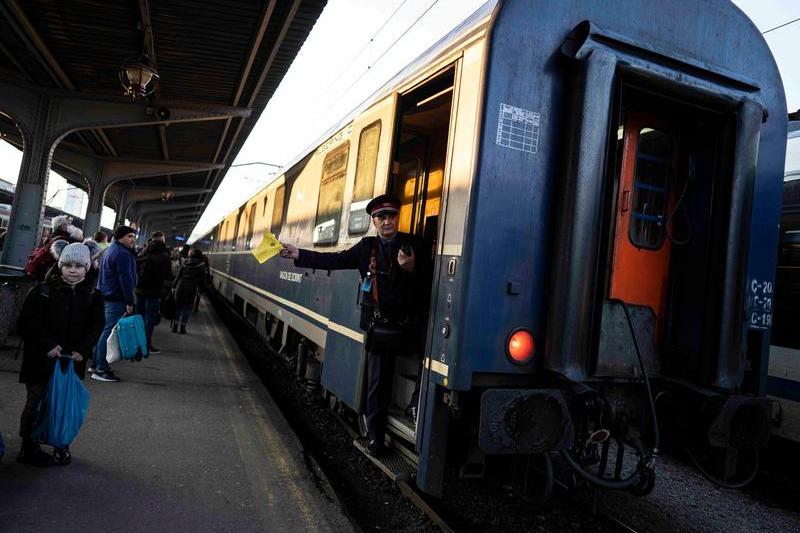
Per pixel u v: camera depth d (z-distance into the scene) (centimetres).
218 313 1493
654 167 346
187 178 2419
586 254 289
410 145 530
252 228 1183
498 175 289
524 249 295
